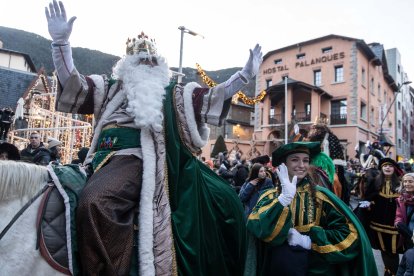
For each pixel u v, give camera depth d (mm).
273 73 37938
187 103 2852
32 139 7062
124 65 2934
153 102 2717
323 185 3656
